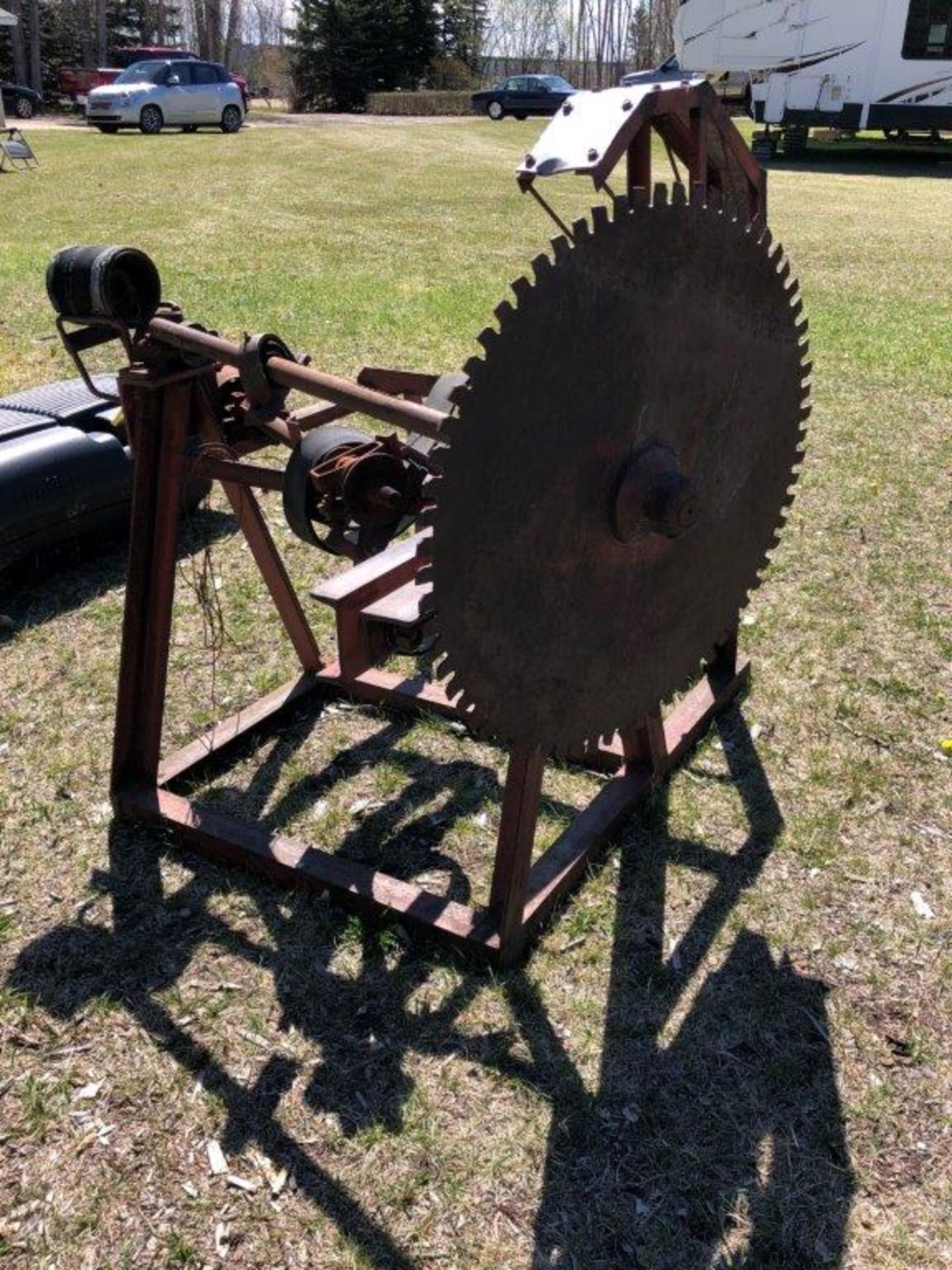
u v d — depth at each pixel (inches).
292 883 113.7
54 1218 83.1
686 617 107.8
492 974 104.0
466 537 80.7
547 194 660.7
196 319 334.0
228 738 135.6
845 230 568.7
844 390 289.6
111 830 123.2
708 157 107.4
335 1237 82.0
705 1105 92.3
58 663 155.2
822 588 179.9
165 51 1603.1
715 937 109.5
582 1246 81.4
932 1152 88.6
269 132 1094.4
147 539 114.0
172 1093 92.9
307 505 105.6
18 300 357.1
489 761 136.0
